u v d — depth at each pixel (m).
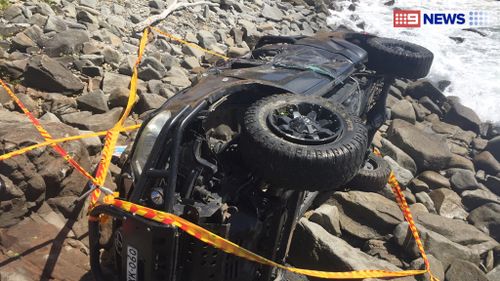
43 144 4.16
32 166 4.08
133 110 6.18
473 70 12.05
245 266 3.43
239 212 3.33
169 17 9.52
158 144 3.23
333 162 3.19
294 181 3.22
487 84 11.20
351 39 6.25
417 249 4.82
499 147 8.03
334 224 4.86
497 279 4.88
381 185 5.67
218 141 3.93
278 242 3.64
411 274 4.37
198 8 10.53
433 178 6.68
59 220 4.20
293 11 13.42
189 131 3.46
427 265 4.52
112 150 4.64
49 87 5.95
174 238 2.96
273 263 3.48
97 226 3.40
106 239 4.02
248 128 3.35
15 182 3.96
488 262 5.19
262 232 3.47
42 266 3.76
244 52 9.11
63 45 6.72
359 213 5.16
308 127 3.44
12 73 5.95
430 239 4.92
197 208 3.13
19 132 4.29
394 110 8.34
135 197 3.17
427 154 6.90
